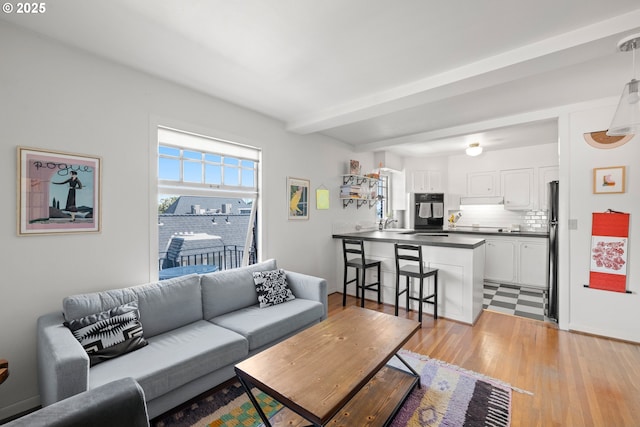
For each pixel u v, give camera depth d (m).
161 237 2.83
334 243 4.70
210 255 3.22
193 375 1.82
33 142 1.94
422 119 3.71
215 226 3.25
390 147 5.19
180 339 2.08
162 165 2.75
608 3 1.62
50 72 2.01
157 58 2.26
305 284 3.06
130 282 2.41
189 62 2.32
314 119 3.48
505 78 2.36
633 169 2.85
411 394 2.04
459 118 3.66
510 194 5.57
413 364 2.44
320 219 4.43
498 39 1.98
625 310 2.89
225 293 2.66
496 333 3.08
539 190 5.27
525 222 5.66
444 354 2.62
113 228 2.31
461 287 3.41
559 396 2.01
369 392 2.01
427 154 6.07
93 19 1.79
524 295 4.60
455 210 6.32
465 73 2.35
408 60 2.28
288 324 2.54
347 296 4.47
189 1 1.63
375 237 4.12
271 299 2.85
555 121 3.54
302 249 4.10
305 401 1.31
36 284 1.96
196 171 3.00
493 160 5.76
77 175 2.13
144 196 2.49
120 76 2.35
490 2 1.62
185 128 2.77
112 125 2.30
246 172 3.46
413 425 1.74
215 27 1.88
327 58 2.25
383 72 2.47
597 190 3.00
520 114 3.47
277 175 3.73
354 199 5.12
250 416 1.84
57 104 2.04
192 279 2.50
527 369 2.36
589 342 2.85
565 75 2.49
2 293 1.84
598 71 2.42
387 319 2.29
